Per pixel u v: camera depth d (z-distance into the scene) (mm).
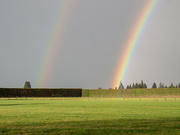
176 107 43219
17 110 36875
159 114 30219
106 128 19281
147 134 17062
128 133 17406
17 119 25312
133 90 109000
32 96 107375
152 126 20266
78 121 23500
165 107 43188
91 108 40812
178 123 22016
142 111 34719
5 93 102125
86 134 17094
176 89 102062
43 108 41031
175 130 18422
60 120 24344
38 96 108562
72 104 53250
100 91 113688
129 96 108938
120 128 19297
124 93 110312
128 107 43188
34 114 30562
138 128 19281
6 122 22969
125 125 20828
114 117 26828
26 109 38844
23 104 53438
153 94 105188
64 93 112500
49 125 21000
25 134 17219
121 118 25891
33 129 19016
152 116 27844
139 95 107375
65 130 18516
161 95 103625
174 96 101250
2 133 17562
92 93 114500
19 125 21109
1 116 28250
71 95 113438
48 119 25203
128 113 31656
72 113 31766
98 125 20891
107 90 112938
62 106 46250
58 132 17828
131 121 23422
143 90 107625
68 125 20969
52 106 46250
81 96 115125
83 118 26000
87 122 22781
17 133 17562
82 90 115625
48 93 110250
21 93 105438
